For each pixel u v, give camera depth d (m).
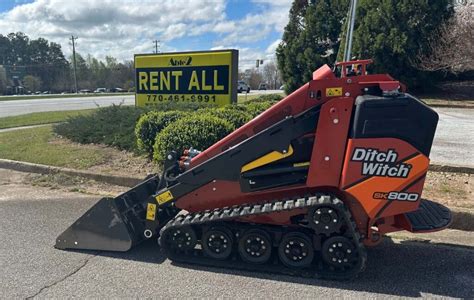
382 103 2.96
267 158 3.38
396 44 22.00
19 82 77.50
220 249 3.44
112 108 9.91
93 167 6.87
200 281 3.18
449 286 3.06
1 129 12.48
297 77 26.38
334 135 3.13
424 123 2.98
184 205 3.68
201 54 9.57
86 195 5.79
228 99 9.37
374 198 3.10
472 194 4.99
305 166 3.29
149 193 3.92
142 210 3.79
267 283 3.13
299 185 3.35
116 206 3.73
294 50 26.50
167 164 3.95
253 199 3.54
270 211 3.21
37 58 88.50
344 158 3.13
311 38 26.16
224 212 3.41
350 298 2.89
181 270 3.39
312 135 3.27
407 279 3.18
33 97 44.88
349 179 3.10
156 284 3.13
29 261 3.56
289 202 3.23
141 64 10.54
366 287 3.05
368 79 3.16
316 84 3.23
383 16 22.67
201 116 6.51
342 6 25.12
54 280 3.20
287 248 3.25
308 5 27.42
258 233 3.29
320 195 3.19
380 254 3.65
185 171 3.77
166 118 7.02
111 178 6.33
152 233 3.74
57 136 9.52
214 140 6.09
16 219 4.72
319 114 3.17
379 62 22.81
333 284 3.10
